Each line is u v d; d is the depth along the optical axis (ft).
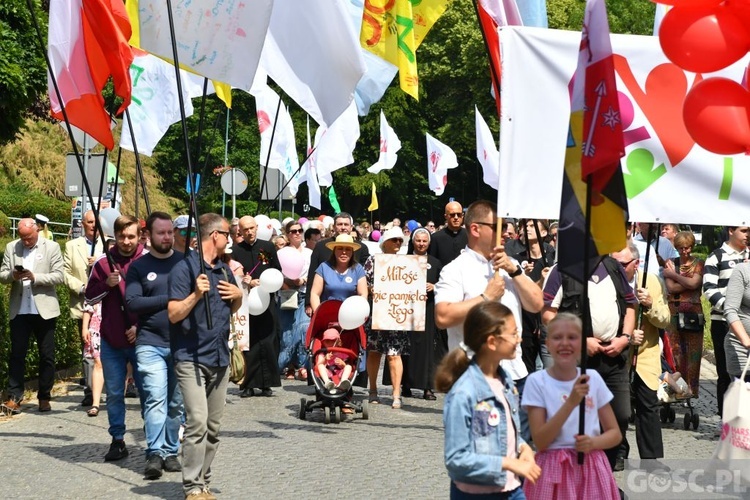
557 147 32.01
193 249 35.22
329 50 41.60
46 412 50.85
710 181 31.73
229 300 33.45
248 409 52.85
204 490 32.78
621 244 22.26
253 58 38.45
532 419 23.34
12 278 50.19
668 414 50.11
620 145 21.68
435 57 243.60
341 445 42.83
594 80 21.97
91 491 34.60
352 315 48.24
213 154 214.07
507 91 32.12
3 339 52.16
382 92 60.34
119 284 39.40
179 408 37.63
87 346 50.62
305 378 65.98
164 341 36.68
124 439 43.75
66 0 39.45
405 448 42.24
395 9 53.16
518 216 31.94
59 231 143.43
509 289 29.86
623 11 234.58
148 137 51.01
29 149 157.17
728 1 25.95
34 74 77.05
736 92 26.43
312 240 68.49
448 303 29.58
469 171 258.98
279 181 86.84
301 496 33.65
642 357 37.29
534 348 45.29
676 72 31.86
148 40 38.75
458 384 21.24
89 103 39.88
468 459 20.74
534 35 32.12
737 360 41.39
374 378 55.62
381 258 53.47
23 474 37.11
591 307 32.91
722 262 48.42
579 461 23.16
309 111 42.19
